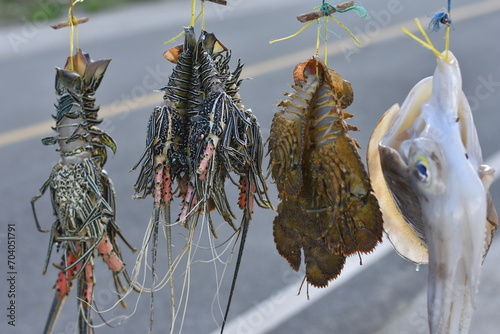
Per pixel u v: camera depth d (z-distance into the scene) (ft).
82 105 8.79
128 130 29.27
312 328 17.07
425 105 7.16
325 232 8.10
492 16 50.24
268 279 19.22
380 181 8.02
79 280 9.25
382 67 38.27
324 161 7.90
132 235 21.43
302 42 43.11
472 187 6.88
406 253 8.30
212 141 7.99
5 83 36.11
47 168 26.48
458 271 7.02
